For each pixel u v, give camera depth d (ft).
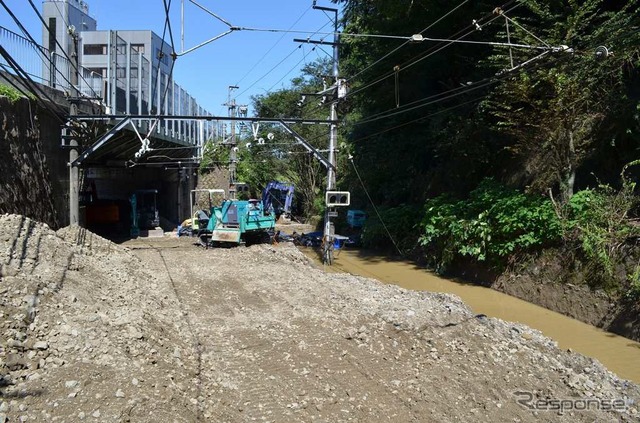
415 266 65.16
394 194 86.48
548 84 45.01
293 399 22.04
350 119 102.06
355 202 102.37
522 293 47.16
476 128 63.21
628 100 45.24
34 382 18.57
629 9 50.24
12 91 51.44
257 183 151.43
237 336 30.48
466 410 21.39
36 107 56.80
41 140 58.90
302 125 140.97
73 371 19.63
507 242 49.73
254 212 83.92
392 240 73.82
